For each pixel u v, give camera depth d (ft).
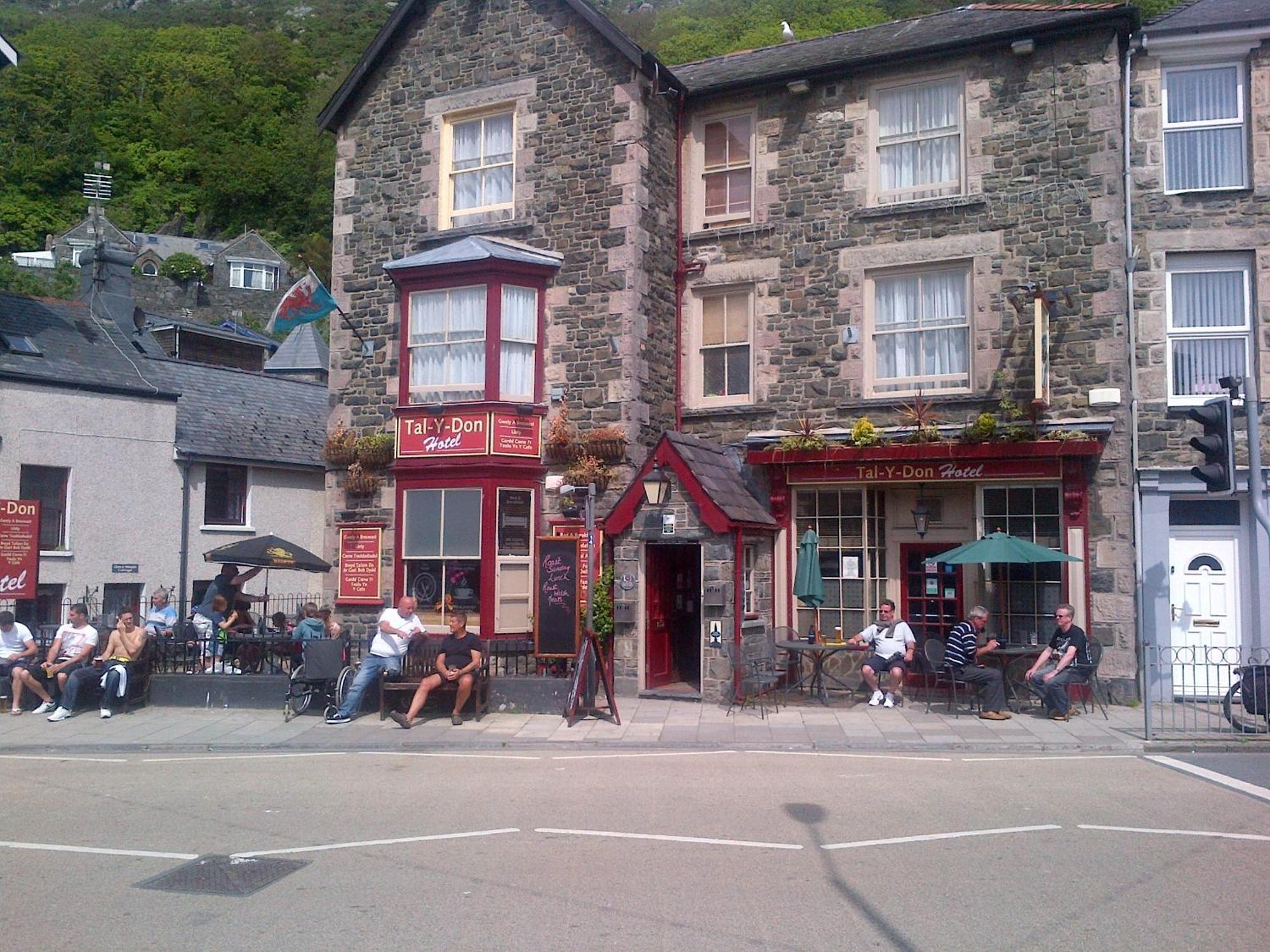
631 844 26.30
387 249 62.90
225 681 51.08
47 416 68.74
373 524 60.18
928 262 54.60
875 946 19.24
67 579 68.85
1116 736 41.83
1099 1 62.13
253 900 22.31
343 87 64.13
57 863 25.39
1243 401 43.96
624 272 56.49
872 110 56.70
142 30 291.17
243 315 212.64
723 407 58.23
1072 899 21.79
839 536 55.98
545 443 57.52
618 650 52.95
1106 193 51.06
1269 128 50.34
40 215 222.28
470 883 23.24
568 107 58.80
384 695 47.47
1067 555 48.21
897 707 49.52
